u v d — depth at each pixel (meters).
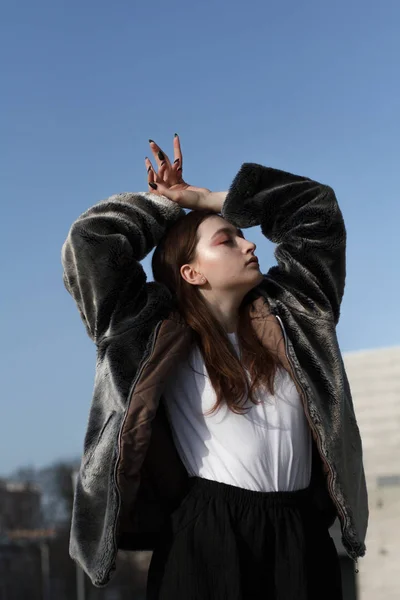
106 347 2.97
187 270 3.05
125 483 2.77
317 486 2.98
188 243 3.07
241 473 2.80
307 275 3.09
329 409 2.93
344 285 3.18
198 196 3.21
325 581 2.78
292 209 3.16
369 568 16.36
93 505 2.88
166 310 3.04
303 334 3.02
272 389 2.91
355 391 21.67
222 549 2.70
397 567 16.20
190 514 2.78
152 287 3.05
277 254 3.17
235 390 2.88
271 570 2.72
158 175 3.30
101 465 2.85
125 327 2.97
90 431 2.93
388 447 20.98
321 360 3.00
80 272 3.02
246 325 3.04
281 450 2.86
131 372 2.90
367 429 21.33
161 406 2.99
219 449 2.84
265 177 3.15
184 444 2.89
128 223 3.10
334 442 2.88
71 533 2.92
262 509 2.77
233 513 2.75
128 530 2.90
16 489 70.81
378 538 16.55
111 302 3.00
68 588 54.66
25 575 62.50
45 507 69.19
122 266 3.01
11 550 63.34
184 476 2.90
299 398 2.95
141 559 52.44
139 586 51.53
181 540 2.75
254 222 3.14
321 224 3.12
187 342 2.96
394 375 21.28
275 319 3.03
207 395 2.90
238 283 3.00
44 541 56.62
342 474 2.86
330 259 3.13
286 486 2.84
